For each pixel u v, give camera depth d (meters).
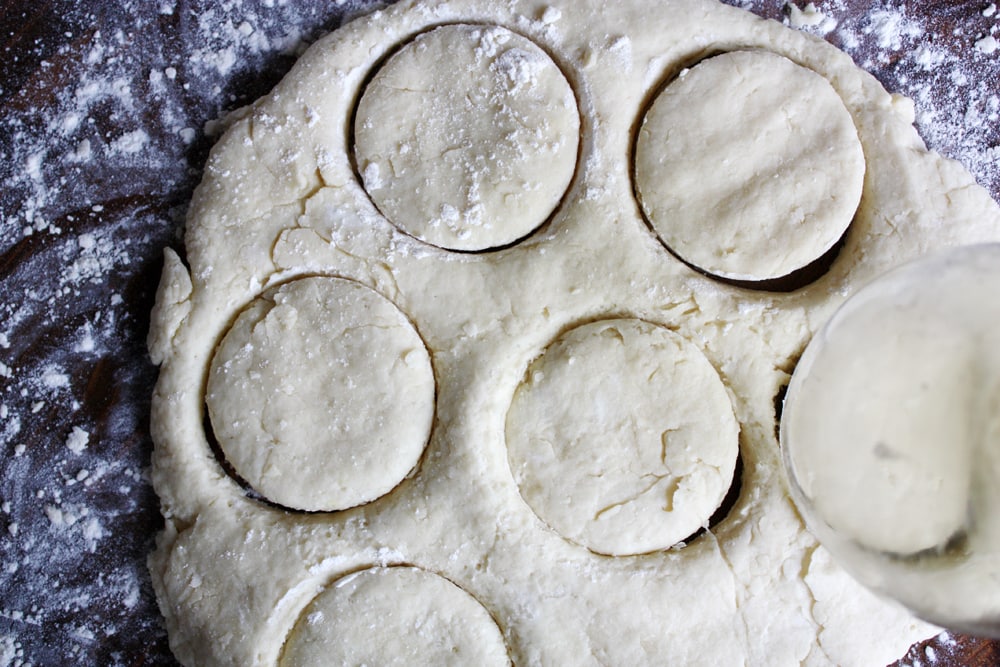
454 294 0.41
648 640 0.40
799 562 0.41
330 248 0.42
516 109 0.42
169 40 0.45
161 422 0.42
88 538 0.44
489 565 0.41
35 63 0.45
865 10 0.45
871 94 0.43
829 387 0.36
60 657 0.44
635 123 0.42
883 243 0.42
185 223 0.43
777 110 0.42
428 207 0.41
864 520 0.35
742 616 0.41
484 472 0.41
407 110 0.42
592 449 0.41
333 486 0.41
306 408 0.41
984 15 0.45
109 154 0.44
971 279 0.35
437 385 0.41
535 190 0.42
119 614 0.44
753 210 0.41
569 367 0.41
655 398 0.41
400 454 0.41
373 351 0.41
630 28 0.42
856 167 0.42
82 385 0.44
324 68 0.43
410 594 0.41
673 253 0.42
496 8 0.43
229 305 0.42
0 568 0.44
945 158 0.43
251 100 0.45
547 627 0.40
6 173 0.44
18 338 0.44
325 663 0.40
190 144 0.44
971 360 0.35
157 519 0.44
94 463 0.44
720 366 0.41
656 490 0.40
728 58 0.42
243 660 0.40
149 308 0.44
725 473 0.41
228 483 0.42
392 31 0.43
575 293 0.41
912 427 0.35
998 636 0.34
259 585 0.41
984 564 0.34
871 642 0.41
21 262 0.44
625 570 0.41
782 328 0.41
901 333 0.35
